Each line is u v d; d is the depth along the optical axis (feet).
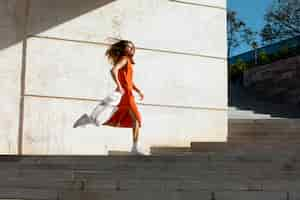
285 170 26.48
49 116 37.35
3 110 36.24
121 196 23.58
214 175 25.79
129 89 31.24
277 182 24.32
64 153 37.45
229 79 84.89
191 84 41.70
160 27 41.16
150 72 40.50
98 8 39.40
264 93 71.51
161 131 40.34
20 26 37.24
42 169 26.27
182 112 41.16
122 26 39.99
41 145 36.94
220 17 43.27
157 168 26.63
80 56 38.58
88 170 26.40
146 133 39.81
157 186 24.08
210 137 41.78
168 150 37.96
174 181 24.48
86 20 38.99
